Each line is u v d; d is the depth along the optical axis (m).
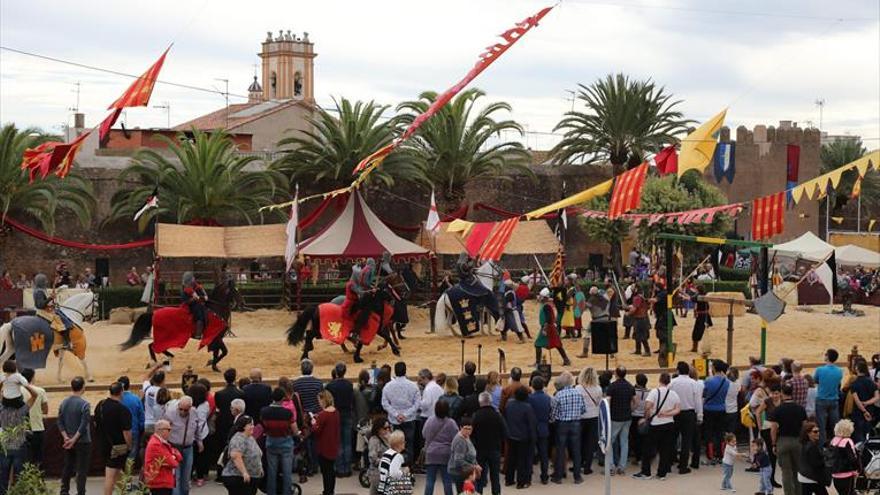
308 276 47.81
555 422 21.12
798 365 21.73
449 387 20.81
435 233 42.22
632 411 21.77
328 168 53.88
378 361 31.72
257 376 20.52
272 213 56.06
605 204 59.12
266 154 64.81
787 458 19.14
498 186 63.31
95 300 43.31
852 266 56.75
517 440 20.41
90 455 21.22
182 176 50.94
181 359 31.98
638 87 59.91
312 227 57.72
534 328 38.84
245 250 42.38
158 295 41.31
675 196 56.94
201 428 19.33
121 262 54.97
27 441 19.47
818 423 21.97
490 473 19.22
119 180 54.91
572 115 61.28
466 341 35.41
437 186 57.72
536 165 64.50
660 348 31.16
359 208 42.38
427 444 18.78
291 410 19.23
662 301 31.41
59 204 51.53
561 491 20.52
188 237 42.03
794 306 47.34
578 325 36.50
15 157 48.69
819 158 74.06
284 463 18.89
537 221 44.03
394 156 54.38
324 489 19.75
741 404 22.75
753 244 28.95
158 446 17.19
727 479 20.66
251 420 17.97
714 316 42.09
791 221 73.88
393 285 33.06
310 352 33.31
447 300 35.59
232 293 30.48
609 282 42.62
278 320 41.47
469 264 35.47
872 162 23.25
